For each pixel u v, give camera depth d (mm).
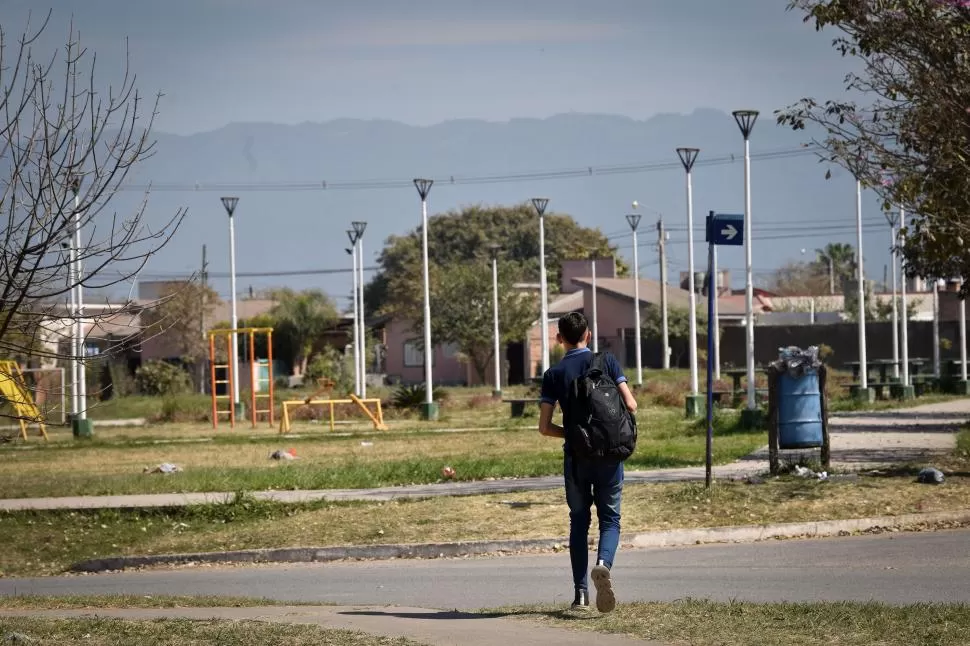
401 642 30141
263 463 102750
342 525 62812
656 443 105750
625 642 30047
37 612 39719
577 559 36094
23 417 37812
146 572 58531
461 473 85312
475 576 49625
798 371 69938
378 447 118188
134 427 166125
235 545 61344
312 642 30469
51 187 33344
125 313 38000
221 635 31734
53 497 78688
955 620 32844
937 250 68438
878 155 70000
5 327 33438
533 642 30047
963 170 67750
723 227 64500
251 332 165875
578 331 35781
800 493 63156
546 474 84938
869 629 31469
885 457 82188
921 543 52656
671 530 56594
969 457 78625
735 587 43406
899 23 67625
